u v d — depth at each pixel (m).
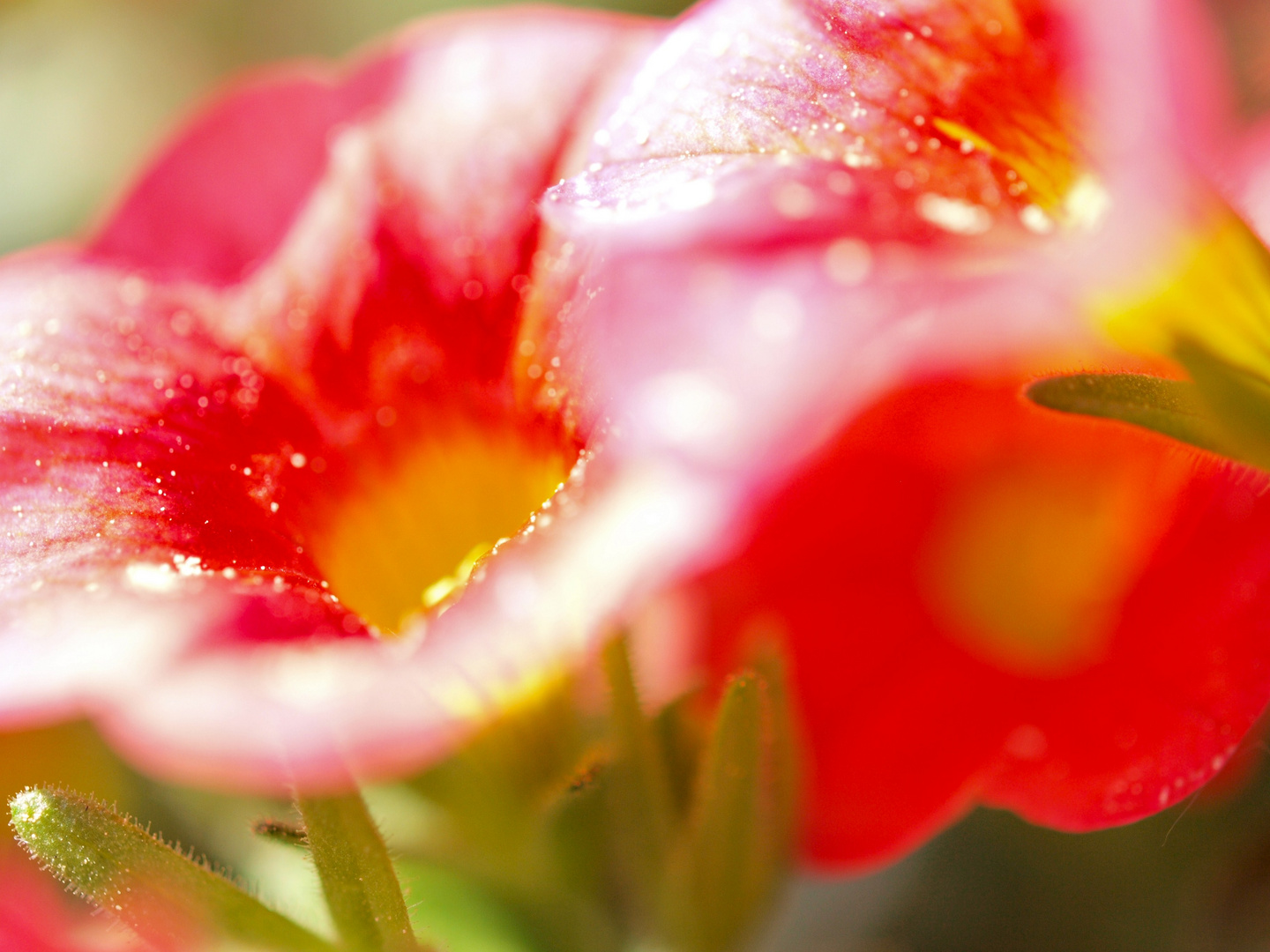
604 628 0.12
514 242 0.14
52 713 0.12
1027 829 0.16
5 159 0.21
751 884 0.14
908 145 0.13
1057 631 0.16
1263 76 0.16
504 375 0.14
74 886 0.13
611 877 0.14
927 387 0.16
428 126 0.15
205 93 0.22
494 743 0.14
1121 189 0.11
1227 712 0.14
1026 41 0.13
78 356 0.14
